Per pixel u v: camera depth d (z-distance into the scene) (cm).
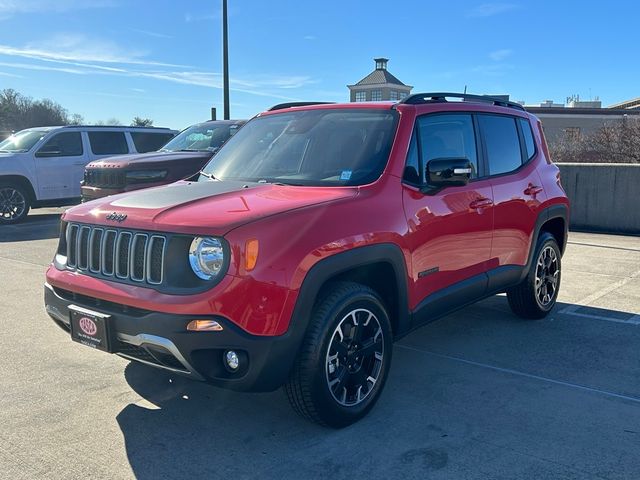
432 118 436
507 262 501
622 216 1109
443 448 330
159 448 330
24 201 1246
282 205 334
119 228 334
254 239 304
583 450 328
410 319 395
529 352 483
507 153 515
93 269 349
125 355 338
